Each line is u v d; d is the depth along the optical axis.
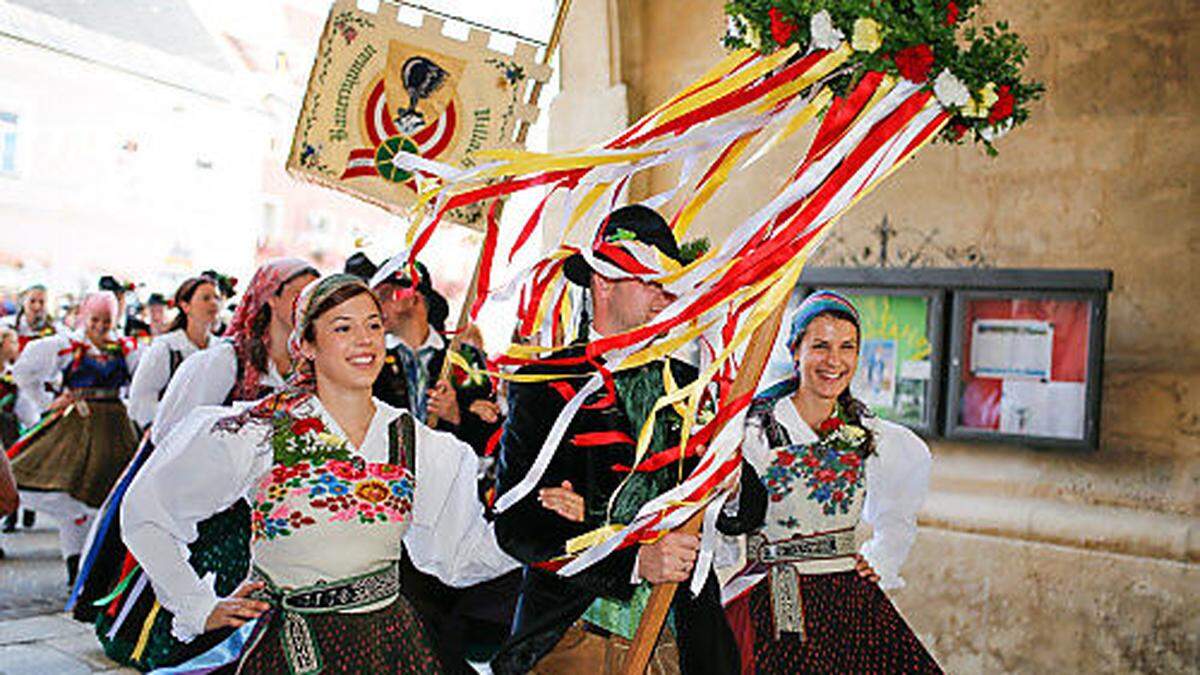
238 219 17.95
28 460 5.96
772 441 3.33
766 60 2.56
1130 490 4.44
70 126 16.53
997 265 4.72
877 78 2.50
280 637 2.48
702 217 5.39
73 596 4.66
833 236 5.09
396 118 3.53
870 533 4.96
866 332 4.92
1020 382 4.60
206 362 4.04
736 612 3.28
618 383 2.60
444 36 3.55
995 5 4.75
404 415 2.66
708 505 2.49
